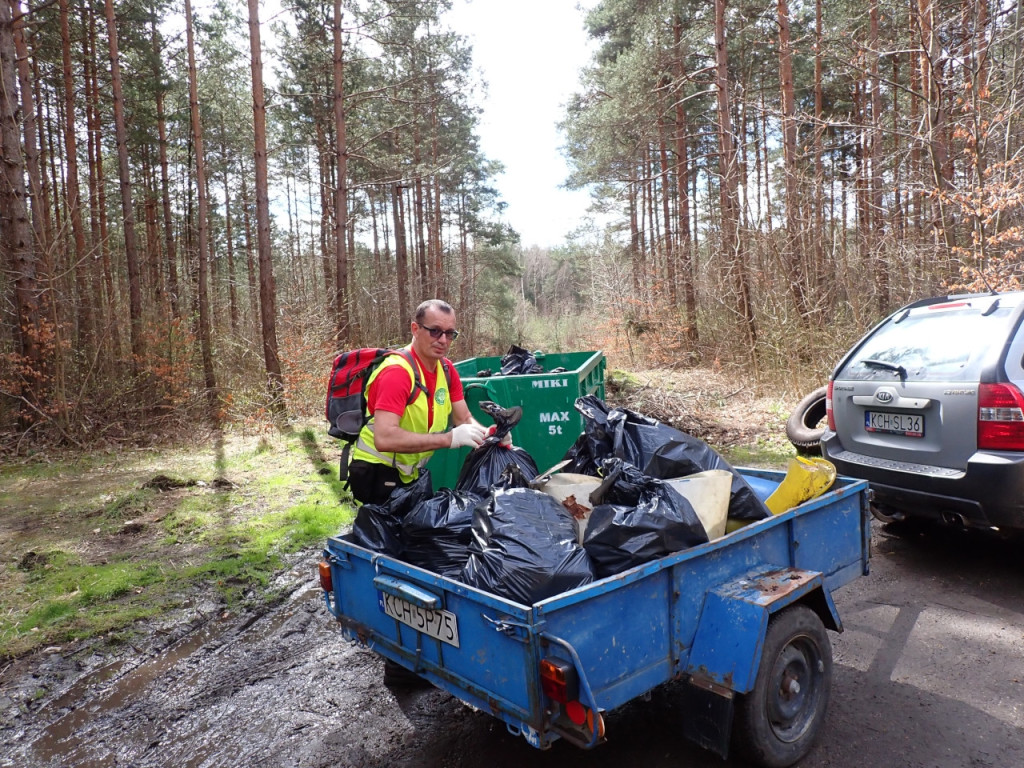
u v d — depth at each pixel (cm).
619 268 2388
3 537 624
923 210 1220
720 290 1458
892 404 456
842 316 1071
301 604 470
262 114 1269
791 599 265
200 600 477
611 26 2183
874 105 1661
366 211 2961
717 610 261
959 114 969
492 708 236
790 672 280
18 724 342
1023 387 397
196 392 1250
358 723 328
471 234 3541
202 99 2334
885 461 465
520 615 216
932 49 938
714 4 1556
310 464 880
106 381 1188
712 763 278
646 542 251
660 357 1848
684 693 266
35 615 450
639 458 324
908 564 477
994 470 395
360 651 402
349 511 657
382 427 315
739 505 297
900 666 348
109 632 432
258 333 1672
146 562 546
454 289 3112
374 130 2339
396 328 2595
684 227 1980
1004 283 791
